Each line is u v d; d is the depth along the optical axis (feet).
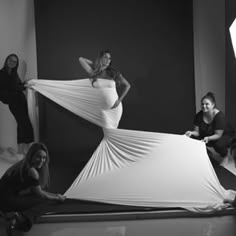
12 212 13.87
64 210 14.34
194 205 14.53
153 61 22.39
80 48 22.15
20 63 21.71
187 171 15.58
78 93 19.90
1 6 21.25
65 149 20.24
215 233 13.39
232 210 14.48
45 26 21.89
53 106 21.01
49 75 22.03
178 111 22.52
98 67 19.53
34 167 14.23
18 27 21.54
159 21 22.25
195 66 22.47
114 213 14.28
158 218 14.35
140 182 15.30
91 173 16.19
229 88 22.04
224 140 18.79
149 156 16.29
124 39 22.22
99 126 21.08
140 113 22.41
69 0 21.93
